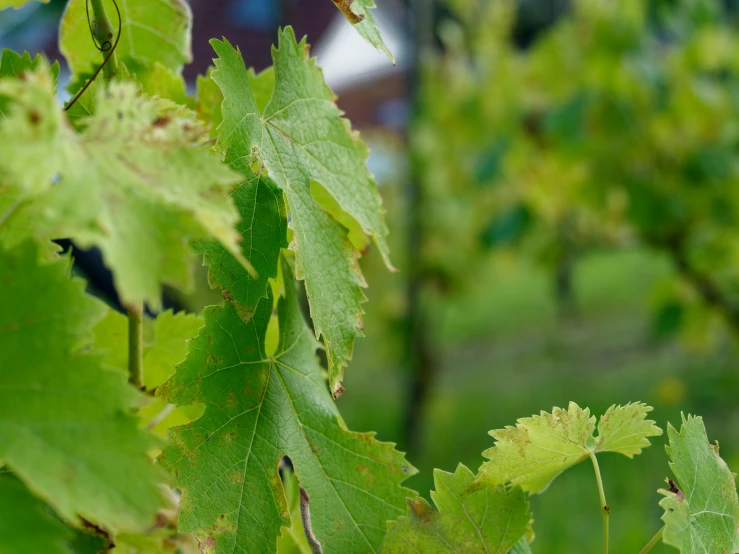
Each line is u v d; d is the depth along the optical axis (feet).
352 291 1.30
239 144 1.22
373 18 1.32
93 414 0.94
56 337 0.96
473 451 8.86
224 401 1.26
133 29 1.60
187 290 0.90
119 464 0.93
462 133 8.94
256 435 1.26
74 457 0.92
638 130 7.27
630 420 1.27
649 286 14.56
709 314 8.16
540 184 8.20
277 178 1.26
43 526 0.94
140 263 0.89
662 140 7.31
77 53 1.60
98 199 0.89
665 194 7.18
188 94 1.58
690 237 7.53
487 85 8.63
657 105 7.18
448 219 9.30
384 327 9.53
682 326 8.18
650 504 6.40
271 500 1.26
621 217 7.98
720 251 7.41
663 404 9.30
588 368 11.09
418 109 9.09
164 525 1.39
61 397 0.94
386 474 1.30
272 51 1.31
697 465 1.26
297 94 1.34
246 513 1.24
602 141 7.32
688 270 7.71
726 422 8.62
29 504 0.94
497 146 8.18
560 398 9.96
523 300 14.98
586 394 10.00
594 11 7.52
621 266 16.02
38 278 0.97
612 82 7.27
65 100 1.42
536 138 8.23
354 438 1.31
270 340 1.39
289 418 1.29
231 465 1.24
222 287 1.19
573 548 5.80
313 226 1.29
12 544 0.93
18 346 0.95
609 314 13.66
